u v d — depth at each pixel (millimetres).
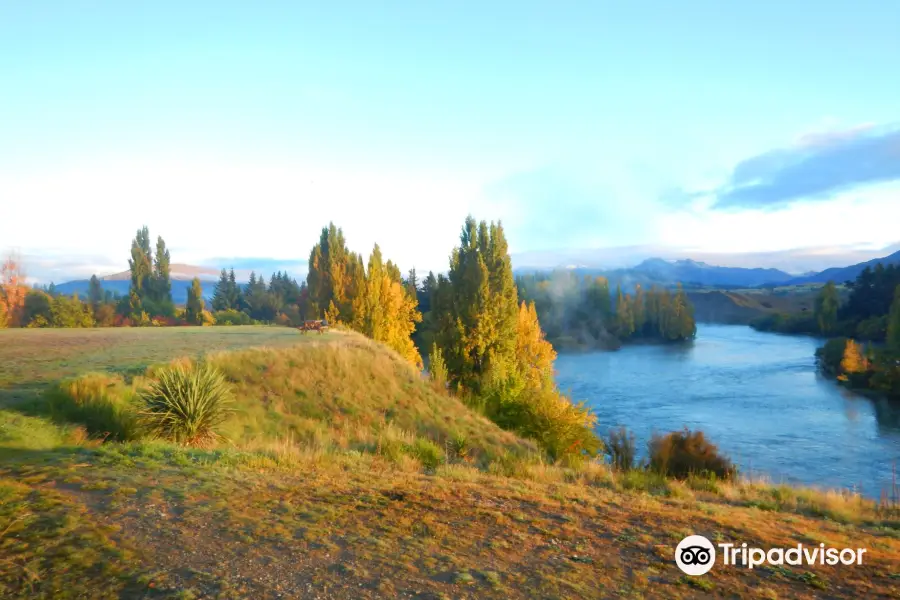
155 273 95125
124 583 4508
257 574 4855
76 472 7910
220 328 40375
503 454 17000
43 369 15992
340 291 47625
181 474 8352
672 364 79000
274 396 18109
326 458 10859
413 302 51531
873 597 5227
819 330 119812
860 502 11312
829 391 55625
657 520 7773
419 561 5453
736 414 45531
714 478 13055
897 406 47969
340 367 21625
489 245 37406
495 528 6762
